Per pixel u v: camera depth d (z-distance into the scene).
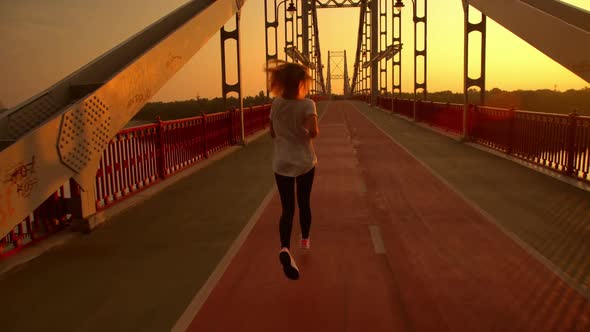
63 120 5.58
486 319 3.64
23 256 5.12
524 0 11.24
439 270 4.64
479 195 7.94
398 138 18.09
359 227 6.17
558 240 5.52
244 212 7.08
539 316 3.69
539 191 8.18
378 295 4.10
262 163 12.06
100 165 6.88
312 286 4.31
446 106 20.16
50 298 4.20
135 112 7.30
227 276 4.61
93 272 4.79
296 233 5.99
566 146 9.16
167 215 6.97
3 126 5.64
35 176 5.08
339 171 10.62
